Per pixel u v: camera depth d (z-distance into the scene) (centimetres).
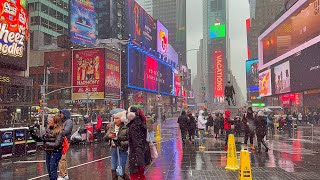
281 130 3344
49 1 10369
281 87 7975
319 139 2566
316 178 1008
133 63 9094
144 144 740
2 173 1162
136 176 731
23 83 3847
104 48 6731
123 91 8656
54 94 7231
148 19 11725
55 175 827
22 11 3588
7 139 1587
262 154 1619
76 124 5228
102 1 10362
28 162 1456
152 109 10506
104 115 5391
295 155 1579
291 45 7256
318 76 5750
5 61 3309
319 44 5681
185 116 2097
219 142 2305
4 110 3644
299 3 6544
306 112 6544
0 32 3216
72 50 6925
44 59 7450
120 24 10369
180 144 2197
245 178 804
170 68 13662
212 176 1045
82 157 1584
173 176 1048
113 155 874
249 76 12862
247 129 1819
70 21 6875
